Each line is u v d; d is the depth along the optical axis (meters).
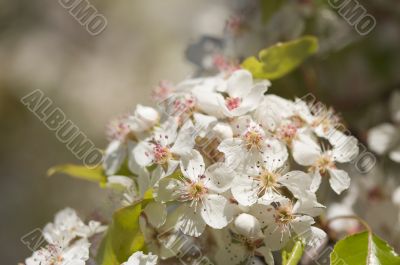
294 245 0.38
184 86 0.43
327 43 0.49
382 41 0.53
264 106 0.40
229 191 0.39
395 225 0.45
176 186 0.39
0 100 0.75
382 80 0.52
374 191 0.46
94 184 0.71
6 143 0.73
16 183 0.72
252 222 0.38
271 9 0.48
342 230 0.44
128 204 0.40
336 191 0.40
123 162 0.42
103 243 0.39
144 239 0.39
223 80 0.43
